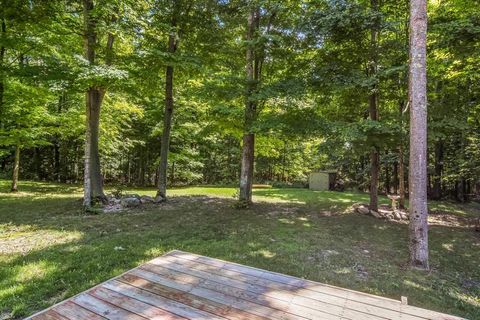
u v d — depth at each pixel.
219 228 7.04
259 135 10.68
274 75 10.23
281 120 8.77
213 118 9.80
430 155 16.11
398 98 9.52
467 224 8.87
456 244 6.65
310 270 4.63
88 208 8.46
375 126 7.70
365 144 8.48
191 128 17.06
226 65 10.80
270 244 5.88
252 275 3.47
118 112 14.66
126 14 8.12
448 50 8.23
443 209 11.64
